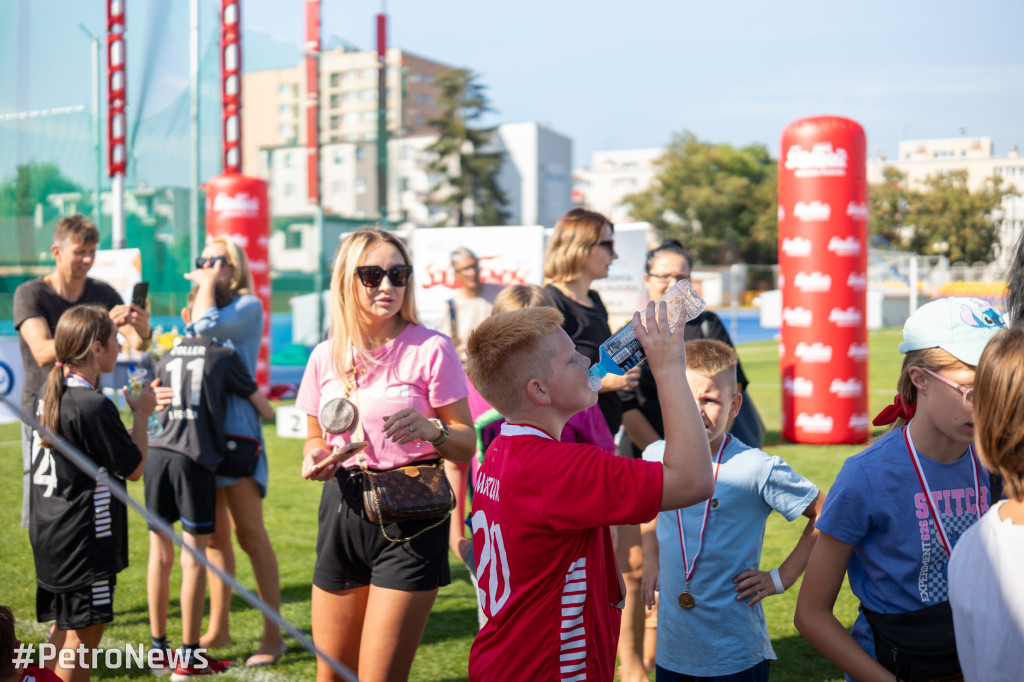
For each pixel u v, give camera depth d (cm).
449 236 916
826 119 865
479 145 7025
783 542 538
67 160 1002
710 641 259
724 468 262
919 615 184
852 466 195
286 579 488
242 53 1261
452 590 481
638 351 182
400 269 267
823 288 875
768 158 8288
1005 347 157
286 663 374
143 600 456
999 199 3434
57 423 303
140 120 1094
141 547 555
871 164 4384
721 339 421
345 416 267
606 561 189
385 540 260
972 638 157
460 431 269
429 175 7500
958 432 182
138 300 390
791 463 784
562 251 369
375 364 272
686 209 7088
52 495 305
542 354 183
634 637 332
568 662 175
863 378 892
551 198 8900
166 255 1148
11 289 938
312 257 3034
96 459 307
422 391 272
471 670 189
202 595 365
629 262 961
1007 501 160
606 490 169
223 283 407
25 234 952
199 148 1182
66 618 305
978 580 156
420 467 265
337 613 271
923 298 3434
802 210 878
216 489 373
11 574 488
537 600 176
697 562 260
